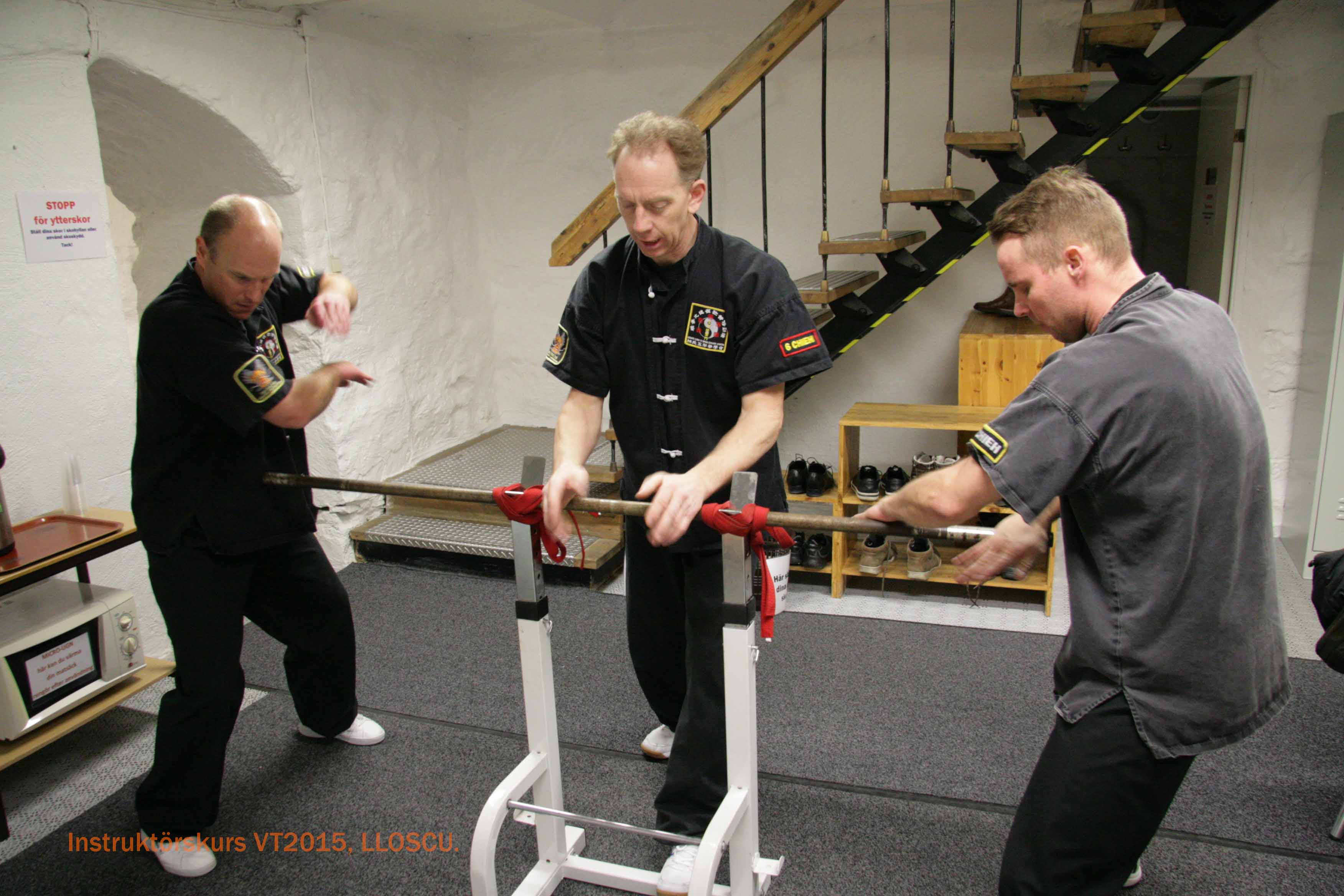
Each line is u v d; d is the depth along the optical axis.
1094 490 1.36
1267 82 3.58
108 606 2.46
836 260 4.30
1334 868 2.02
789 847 2.14
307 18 3.63
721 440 1.95
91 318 2.82
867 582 3.73
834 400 4.41
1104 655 1.40
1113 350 1.31
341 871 2.11
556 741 1.93
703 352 1.91
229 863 2.14
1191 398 1.28
